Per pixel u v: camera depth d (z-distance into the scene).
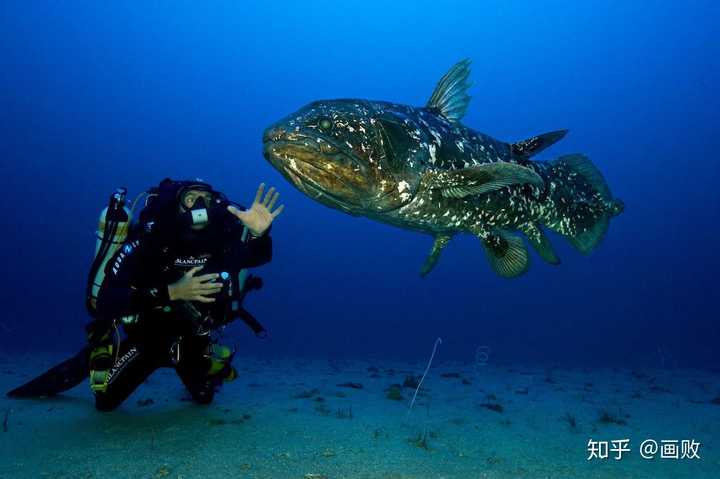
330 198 3.88
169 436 3.67
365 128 3.58
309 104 3.72
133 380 4.18
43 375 4.88
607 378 10.36
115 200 3.60
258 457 3.26
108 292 3.37
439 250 5.12
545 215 5.46
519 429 4.54
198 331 3.84
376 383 7.57
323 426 4.14
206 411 4.51
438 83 4.65
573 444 4.07
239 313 4.13
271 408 4.79
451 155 4.24
